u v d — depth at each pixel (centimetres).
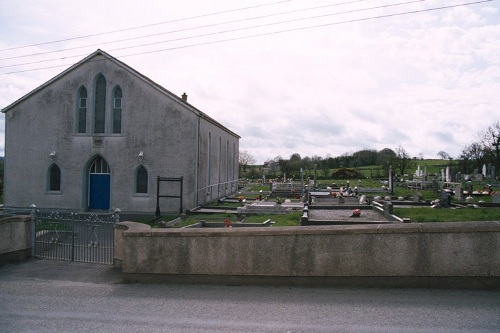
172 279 913
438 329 603
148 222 2286
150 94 2783
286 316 680
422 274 795
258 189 5241
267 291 823
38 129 2897
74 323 681
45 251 1320
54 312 747
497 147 6053
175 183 2748
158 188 2644
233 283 877
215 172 3509
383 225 824
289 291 817
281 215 2262
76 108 2864
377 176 6756
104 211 2827
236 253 875
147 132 2783
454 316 652
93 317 710
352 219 1830
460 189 2973
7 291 913
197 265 897
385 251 809
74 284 969
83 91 2883
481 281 778
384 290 795
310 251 840
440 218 1725
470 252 781
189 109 2742
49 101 2889
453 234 787
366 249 816
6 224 1234
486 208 2097
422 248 796
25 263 1225
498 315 652
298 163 7556
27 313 744
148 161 2778
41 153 2891
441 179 5122
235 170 4831
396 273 804
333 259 829
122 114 2809
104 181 2867
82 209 2830
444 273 788
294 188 4178
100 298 834
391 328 613
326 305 726
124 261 941
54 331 645
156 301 792
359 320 650
